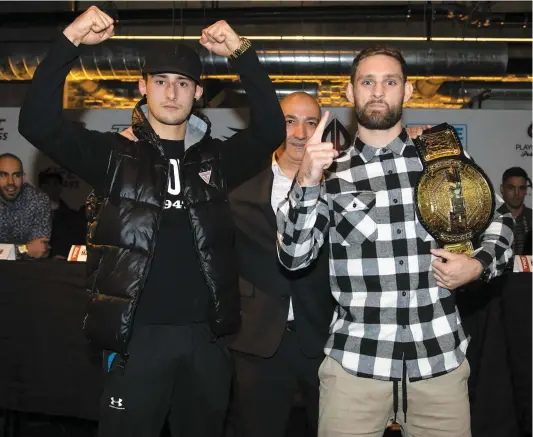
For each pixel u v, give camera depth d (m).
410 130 2.08
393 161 1.96
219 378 2.12
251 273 2.51
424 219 1.89
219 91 6.00
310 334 2.44
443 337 1.86
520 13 5.89
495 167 5.25
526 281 2.70
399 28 6.32
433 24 6.13
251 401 2.47
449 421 1.86
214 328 2.07
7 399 2.79
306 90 6.06
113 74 5.26
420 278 1.87
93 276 2.03
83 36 1.96
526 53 5.72
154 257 2.02
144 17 6.07
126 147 2.08
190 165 2.12
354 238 1.90
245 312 2.48
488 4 5.79
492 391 2.69
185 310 2.05
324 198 1.94
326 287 2.45
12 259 2.98
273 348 2.42
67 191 5.15
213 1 6.27
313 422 2.50
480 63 5.32
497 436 2.68
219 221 2.10
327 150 1.77
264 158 2.24
